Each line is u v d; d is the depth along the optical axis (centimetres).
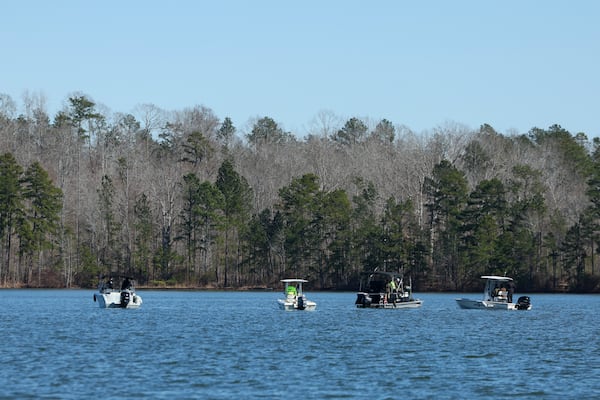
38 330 14238
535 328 15512
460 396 8575
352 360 10800
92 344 12175
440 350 11888
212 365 10238
